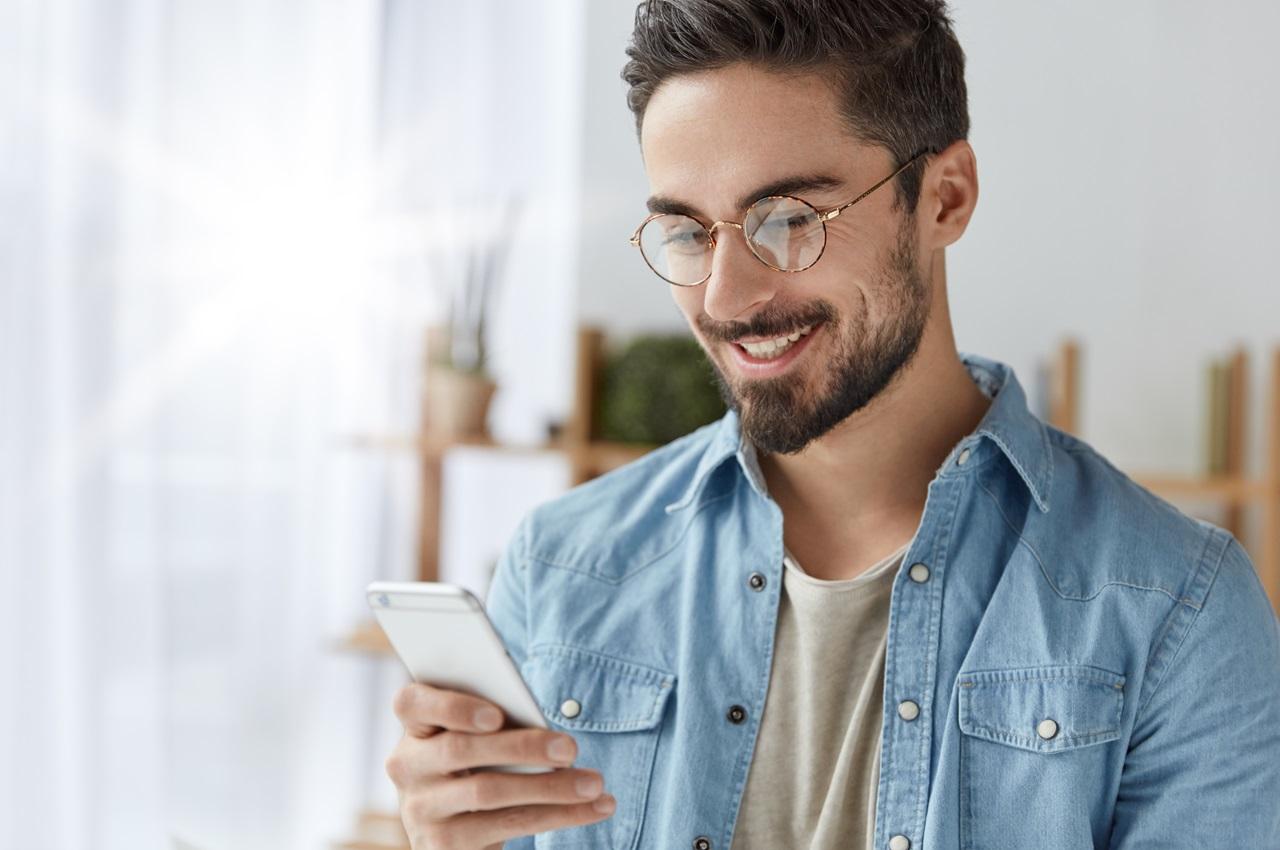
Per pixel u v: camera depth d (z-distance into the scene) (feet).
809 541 3.72
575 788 3.11
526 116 11.41
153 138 10.73
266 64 11.21
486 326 9.64
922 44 3.36
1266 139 9.46
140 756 10.81
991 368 3.89
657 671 3.74
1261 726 3.26
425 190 11.46
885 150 3.29
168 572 10.96
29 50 10.05
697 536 3.83
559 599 3.92
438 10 11.47
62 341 10.29
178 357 10.96
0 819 10.06
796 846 3.51
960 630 3.45
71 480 10.33
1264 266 9.46
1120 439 9.67
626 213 9.84
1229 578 3.37
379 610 3.06
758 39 3.18
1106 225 9.64
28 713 10.14
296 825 11.42
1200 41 9.53
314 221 11.39
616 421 8.80
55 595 10.28
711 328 3.35
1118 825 3.37
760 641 3.63
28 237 10.10
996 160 9.76
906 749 3.39
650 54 3.34
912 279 3.39
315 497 11.50
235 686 11.28
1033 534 3.49
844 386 3.34
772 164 3.20
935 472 3.63
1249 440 9.50
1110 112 9.62
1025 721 3.33
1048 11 9.67
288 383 11.41
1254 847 3.22
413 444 9.12
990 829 3.32
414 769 3.19
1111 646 3.34
